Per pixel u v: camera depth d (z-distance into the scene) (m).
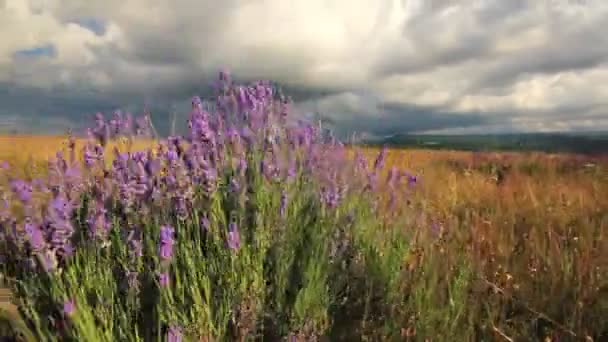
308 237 3.52
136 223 3.32
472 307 3.27
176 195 3.29
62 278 3.08
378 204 4.32
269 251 3.28
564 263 3.89
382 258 3.60
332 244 3.48
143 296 2.99
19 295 2.97
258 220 3.27
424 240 4.13
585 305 3.35
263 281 3.07
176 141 3.53
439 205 5.65
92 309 2.73
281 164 3.62
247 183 3.61
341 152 4.06
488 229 4.88
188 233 3.19
